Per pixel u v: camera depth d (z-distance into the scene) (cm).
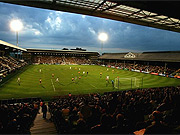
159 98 947
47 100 1700
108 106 705
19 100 1402
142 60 5691
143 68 5231
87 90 2217
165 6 716
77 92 2081
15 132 429
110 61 8725
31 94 1886
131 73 4431
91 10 997
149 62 5919
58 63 8075
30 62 7481
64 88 2288
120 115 385
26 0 822
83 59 9706
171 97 763
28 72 3912
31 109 904
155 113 344
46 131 655
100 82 2906
